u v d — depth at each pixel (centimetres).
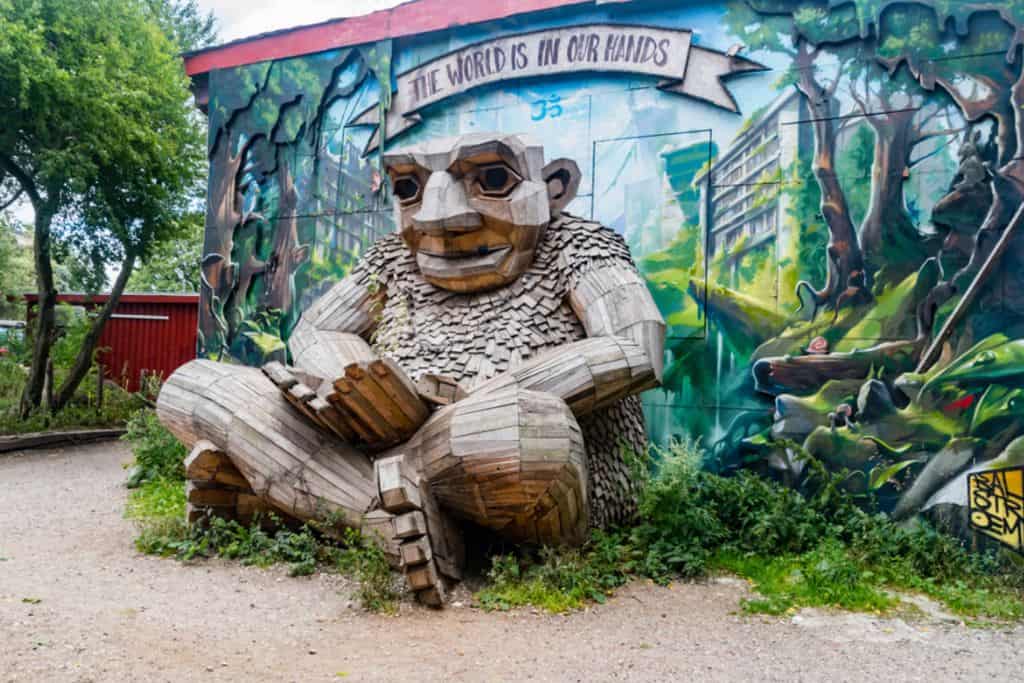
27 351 1541
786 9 759
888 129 714
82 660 359
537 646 425
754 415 748
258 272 1015
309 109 993
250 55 1031
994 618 514
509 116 880
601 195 830
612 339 561
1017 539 625
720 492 672
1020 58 668
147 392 1441
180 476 859
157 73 1379
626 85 827
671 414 782
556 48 856
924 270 693
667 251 799
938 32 699
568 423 508
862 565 598
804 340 734
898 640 464
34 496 814
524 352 591
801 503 661
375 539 521
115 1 1276
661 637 453
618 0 817
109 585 495
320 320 685
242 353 1017
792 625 487
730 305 769
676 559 577
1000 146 671
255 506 577
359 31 960
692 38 798
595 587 526
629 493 620
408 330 635
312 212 988
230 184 1041
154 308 1672
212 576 527
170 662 367
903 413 688
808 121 746
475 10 885
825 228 734
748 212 768
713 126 788
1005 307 659
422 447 527
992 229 668
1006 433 646
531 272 621
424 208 601
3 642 373
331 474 546
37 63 1142
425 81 923
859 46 729
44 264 1333
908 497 674
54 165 1187
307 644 409
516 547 558
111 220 1323
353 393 505
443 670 379
